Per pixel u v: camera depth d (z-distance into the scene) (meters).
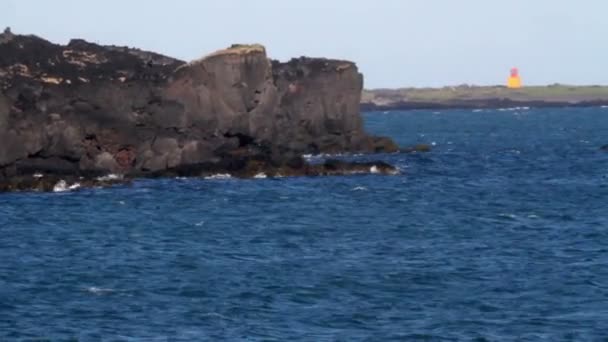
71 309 191.00
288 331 178.25
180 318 185.50
